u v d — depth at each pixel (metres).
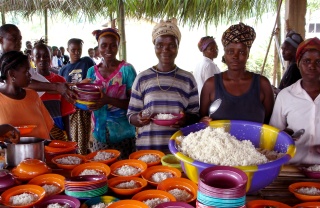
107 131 2.77
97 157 2.05
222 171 1.10
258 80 2.21
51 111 3.09
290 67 3.76
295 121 2.07
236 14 4.94
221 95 2.22
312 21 10.43
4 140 1.89
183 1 4.47
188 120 2.30
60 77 3.33
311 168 1.77
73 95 2.48
